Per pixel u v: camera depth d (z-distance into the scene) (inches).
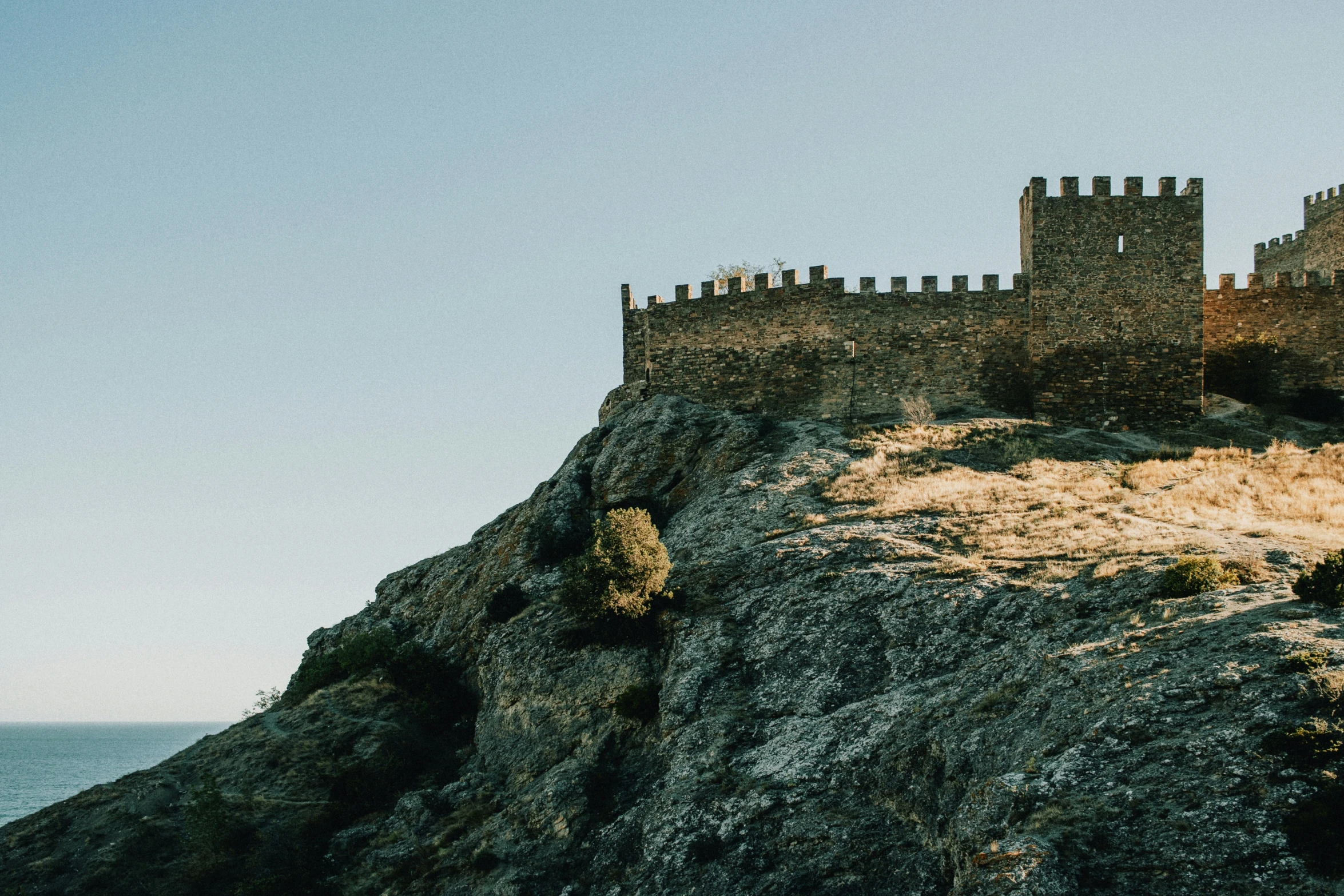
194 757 2218.3
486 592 2519.7
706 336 3031.5
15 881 1872.5
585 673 1990.7
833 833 1368.1
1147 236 2844.5
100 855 1897.1
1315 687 1086.4
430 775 2042.3
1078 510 2110.0
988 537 1974.7
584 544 2364.7
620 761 1772.9
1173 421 2792.8
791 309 2957.7
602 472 2738.7
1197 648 1262.3
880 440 2623.0
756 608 1914.4
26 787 6594.5
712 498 2466.8
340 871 1814.7
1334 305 2942.9
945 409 2849.4
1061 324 2827.3
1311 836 928.3
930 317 2888.8
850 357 2893.7
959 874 1123.3
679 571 2124.8
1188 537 1790.1
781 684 1727.4
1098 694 1257.4
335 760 2097.7
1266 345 2896.2
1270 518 2001.7
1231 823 978.1
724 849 1433.3
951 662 1608.0
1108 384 2805.1
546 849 1635.1
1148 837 1000.9
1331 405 2847.0
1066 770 1128.2
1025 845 1021.8
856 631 1754.4
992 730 1333.7
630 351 3218.5
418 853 1772.9
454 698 2260.1
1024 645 1537.9
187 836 1953.7
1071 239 2849.4
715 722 1690.5
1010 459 2491.4
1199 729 1109.1
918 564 1878.7
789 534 2164.1
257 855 1861.5
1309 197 3329.2
